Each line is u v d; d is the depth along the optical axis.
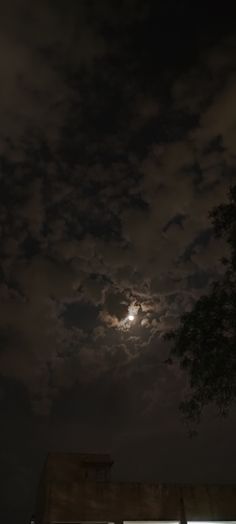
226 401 12.38
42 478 19.53
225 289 12.57
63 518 15.34
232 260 12.73
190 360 12.64
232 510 16.56
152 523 16.34
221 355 11.96
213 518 16.27
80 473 17.94
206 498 16.70
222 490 17.00
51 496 15.74
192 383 12.52
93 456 18.58
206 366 12.11
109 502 16.00
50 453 18.25
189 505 16.42
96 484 16.38
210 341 12.18
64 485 16.12
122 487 16.44
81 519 15.45
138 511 15.95
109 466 18.36
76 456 18.38
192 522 16.22
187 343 12.54
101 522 15.58
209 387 12.43
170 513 16.12
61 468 17.88
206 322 12.30
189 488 16.86
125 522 15.97
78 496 15.95
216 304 12.37
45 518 15.28
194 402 12.67
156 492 16.53
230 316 12.16
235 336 12.02
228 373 11.96
